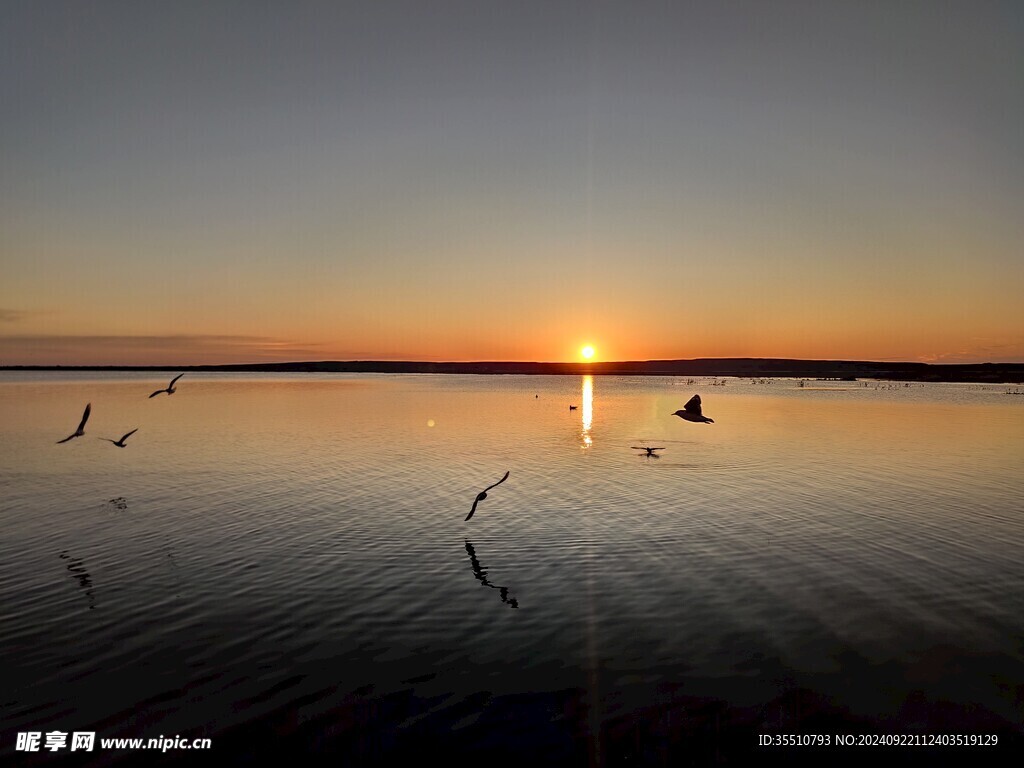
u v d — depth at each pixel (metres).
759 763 12.30
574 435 62.34
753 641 16.89
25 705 14.18
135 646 16.80
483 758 12.50
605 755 12.55
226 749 12.75
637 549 24.25
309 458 47.03
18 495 34.06
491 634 17.39
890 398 124.50
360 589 20.50
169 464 44.16
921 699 14.26
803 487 35.91
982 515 29.17
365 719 13.68
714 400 120.38
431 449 52.09
